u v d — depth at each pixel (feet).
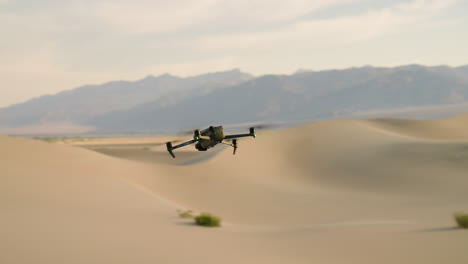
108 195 159.63
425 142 410.93
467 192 264.72
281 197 273.13
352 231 85.61
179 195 262.67
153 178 291.79
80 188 167.73
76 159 273.13
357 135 488.44
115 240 64.54
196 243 67.87
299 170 396.37
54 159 260.83
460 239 65.10
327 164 401.70
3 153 241.96
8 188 143.23
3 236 61.87
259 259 57.88
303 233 88.38
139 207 138.21
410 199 260.42
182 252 58.59
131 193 174.19
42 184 164.35
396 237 72.90
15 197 124.47
